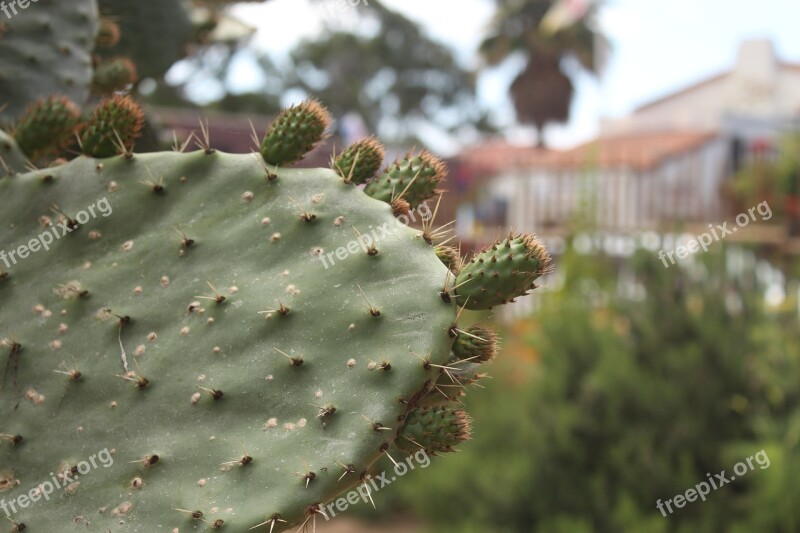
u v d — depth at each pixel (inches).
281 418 24.4
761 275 86.2
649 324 82.3
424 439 24.6
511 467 81.1
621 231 118.6
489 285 24.5
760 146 159.6
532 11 430.3
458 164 184.9
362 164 27.0
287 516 23.6
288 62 362.6
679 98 357.1
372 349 24.3
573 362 84.2
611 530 73.7
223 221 26.2
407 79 430.9
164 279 26.0
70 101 31.3
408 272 24.8
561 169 152.0
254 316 25.2
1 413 25.5
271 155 26.6
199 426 24.8
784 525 67.5
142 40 41.4
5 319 26.1
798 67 333.7
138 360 25.5
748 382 76.9
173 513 24.1
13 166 28.6
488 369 99.0
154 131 38.1
